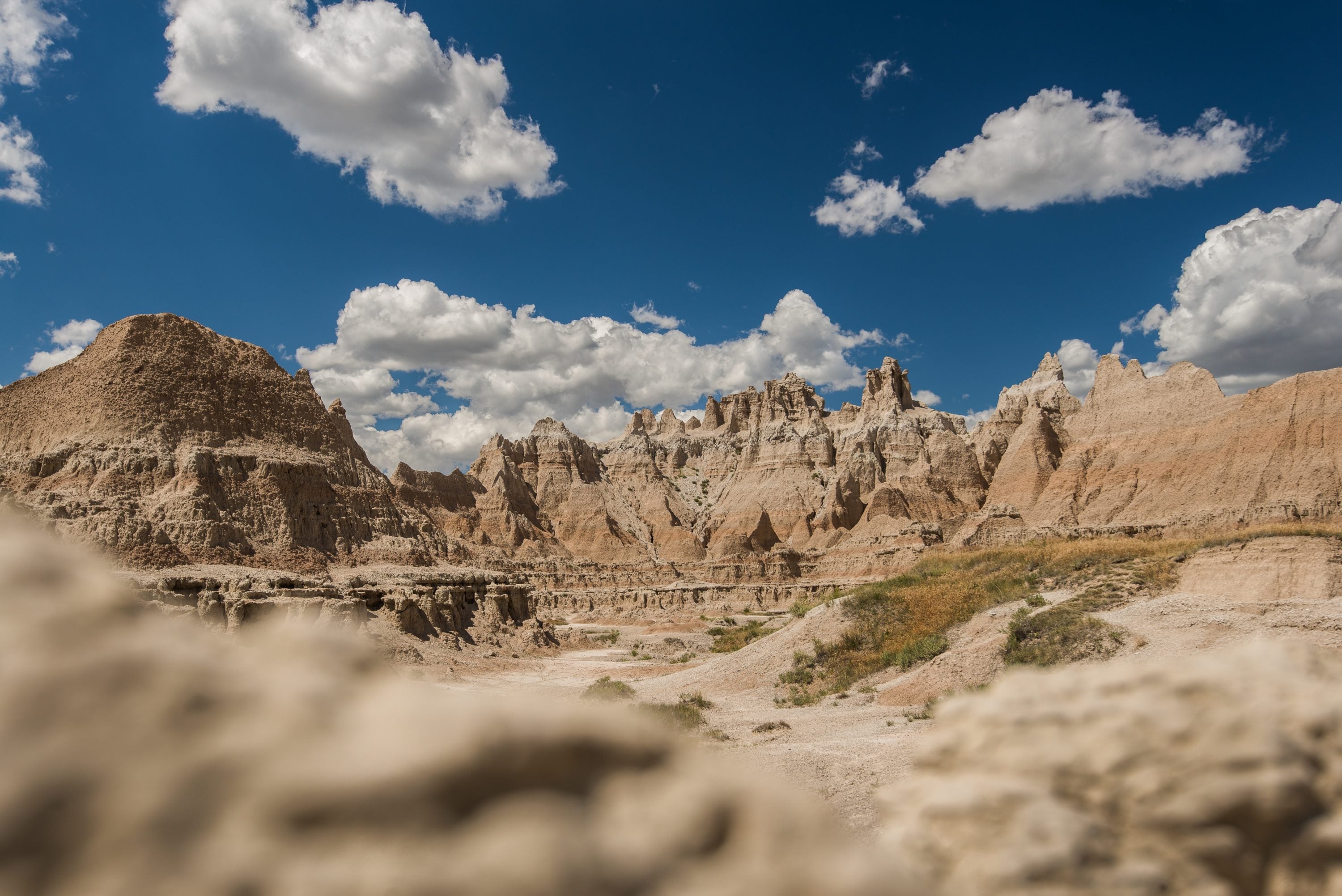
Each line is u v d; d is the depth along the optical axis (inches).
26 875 82.4
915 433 6722.4
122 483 2380.7
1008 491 5506.9
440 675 1829.5
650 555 6417.3
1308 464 3966.5
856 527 6048.2
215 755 95.5
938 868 184.1
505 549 5866.1
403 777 99.3
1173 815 182.5
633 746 121.0
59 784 86.7
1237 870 177.5
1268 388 4507.9
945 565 2037.4
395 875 93.5
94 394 2620.6
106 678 94.9
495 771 107.0
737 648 2364.7
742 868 113.9
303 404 3225.9
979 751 204.4
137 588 1647.4
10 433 2628.0
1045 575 1592.0
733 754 836.0
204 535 2285.9
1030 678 218.1
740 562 5561.0
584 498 6830.7
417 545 3115.2
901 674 1325.0
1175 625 1035.3
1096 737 195.0
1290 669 206.8
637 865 108.3
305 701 106.5
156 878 86.6
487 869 97.2
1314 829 178.4
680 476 7677.2
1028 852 175.8
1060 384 6579.7
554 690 1688.0
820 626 1612.9
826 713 1171.3
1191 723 191.3
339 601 1963.6
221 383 2928.2
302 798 95.2
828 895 114.0
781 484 6707.7
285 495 2699.3
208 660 106.9
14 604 97.0
